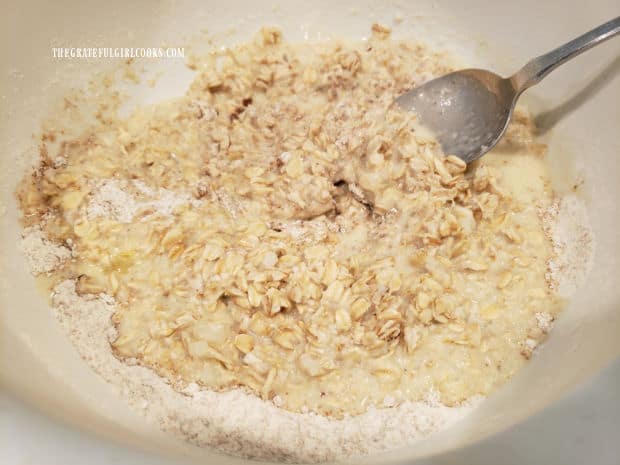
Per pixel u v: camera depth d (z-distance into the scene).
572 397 0.15
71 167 0.24
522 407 0.17
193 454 0.17
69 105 0.25
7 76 0.22
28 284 0.21
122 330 0.21
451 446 0.16
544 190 0.24
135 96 0.27
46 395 0.16
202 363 0.20
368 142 0.24
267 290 0.21
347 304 0.21
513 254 0.22
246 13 0.28
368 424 0.19
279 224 0.24
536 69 0.23
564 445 0.14
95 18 0.24
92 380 0.19
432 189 0.23
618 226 0.21
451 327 0.20
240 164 0.25
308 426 0.19
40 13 0.22
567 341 0.20
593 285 0.21
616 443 0.14
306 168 0.25
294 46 0.28
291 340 0.20
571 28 0.24
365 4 0.28
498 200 0.23
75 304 0.21
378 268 0.22
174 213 0.23
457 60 0.28
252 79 0.28
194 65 0.28
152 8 0.26
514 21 0.26
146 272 0.21
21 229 0.22
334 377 0.20
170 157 0.25
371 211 0.24
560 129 0.24
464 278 0.22
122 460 0.13
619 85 0.22
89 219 0.23
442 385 0.20
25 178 0.23
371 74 0.28
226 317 0.21
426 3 0.27
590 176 0.23
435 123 0.25
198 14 0.27
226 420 0.19
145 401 0.19
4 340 0.18
